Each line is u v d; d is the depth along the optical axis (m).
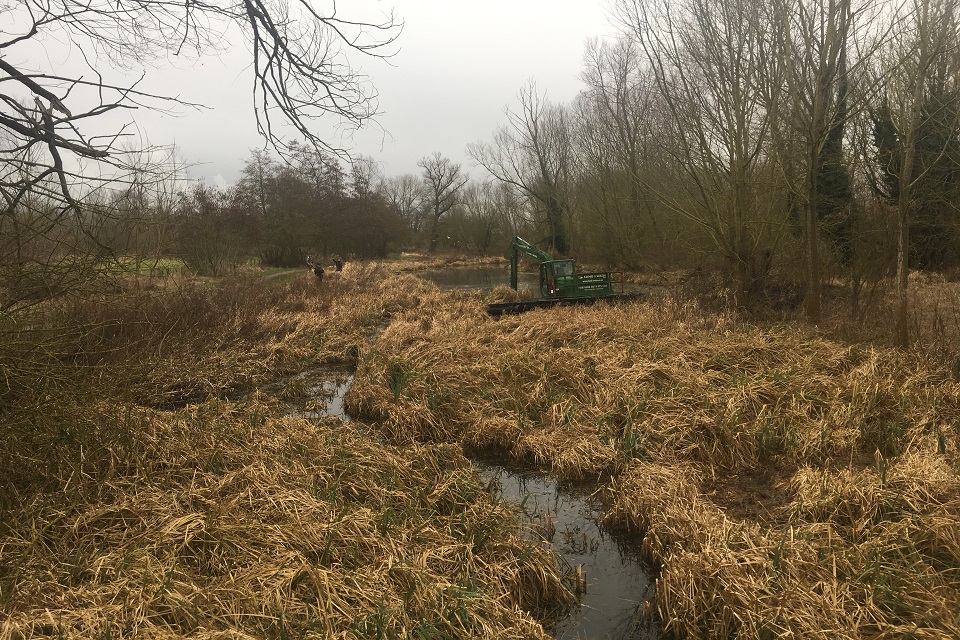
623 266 30.12
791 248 14.20
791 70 10.44
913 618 3.40
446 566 4.20
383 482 5.37
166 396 8.99
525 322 13.01
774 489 5.58
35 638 3.02
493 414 7.67
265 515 4.44
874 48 9.40
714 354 8.83
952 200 16.47
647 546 4.76
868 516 4.46
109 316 8.80
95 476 4.91
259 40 4.28
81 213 4.05
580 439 6.77
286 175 40.44
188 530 4.07
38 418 4.69
